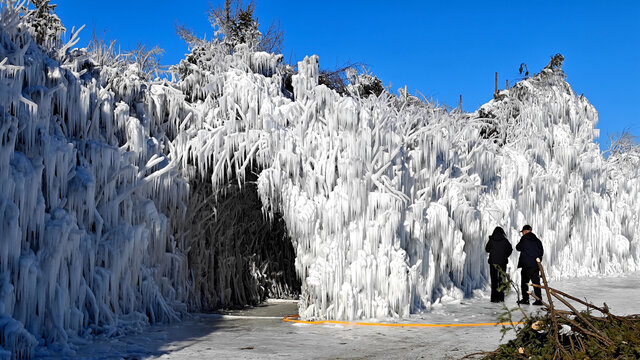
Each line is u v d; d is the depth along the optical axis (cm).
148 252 883
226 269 1150
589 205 1599
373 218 916
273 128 952
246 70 1073
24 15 723
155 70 1039
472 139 1256
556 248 1487
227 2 2430
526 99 1648
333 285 891
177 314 919
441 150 1119
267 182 931
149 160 892
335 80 1902
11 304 606
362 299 890
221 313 1024
